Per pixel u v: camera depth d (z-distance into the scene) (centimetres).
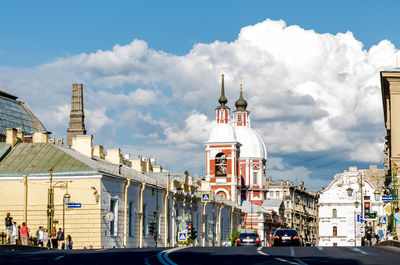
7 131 7731
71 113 15188
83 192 6850
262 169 19125
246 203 18025
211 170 16712
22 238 5159
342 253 3359
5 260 2716
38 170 7150
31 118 12000
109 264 2456
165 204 9106
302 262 2655
